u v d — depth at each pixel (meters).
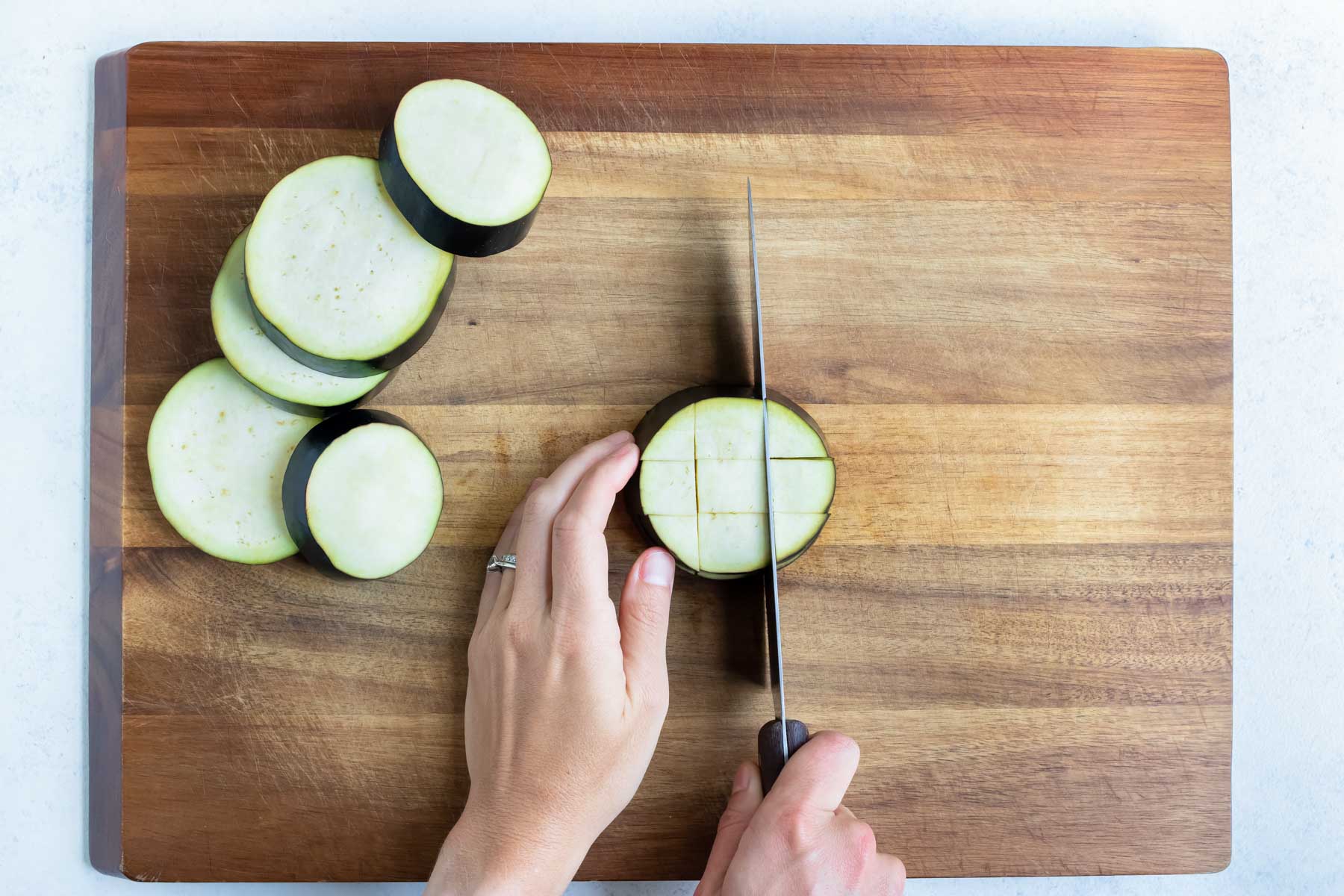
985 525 0.68
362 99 0.67
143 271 0.67
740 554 0.66
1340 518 0.71
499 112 0.64
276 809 0.67
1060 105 0.68
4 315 0.69
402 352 0.65
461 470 0.67
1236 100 0.71
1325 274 0.71
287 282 0.64
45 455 0.69
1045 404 0.68
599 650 0.62
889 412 0.68
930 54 0.68
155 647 0.67
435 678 0.67
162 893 0.69
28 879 0.69
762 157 0.68
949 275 0.68
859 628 0.68
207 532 0.66
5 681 0.69
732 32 0.71
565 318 0.68
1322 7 0.71
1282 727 0.71
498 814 0.62
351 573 0.65
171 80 0.67
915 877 0.68
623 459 0.64
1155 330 0.69
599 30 0.71
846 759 0.64
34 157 0.70
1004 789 0.68
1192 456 0.69
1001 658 0.68
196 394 0.66
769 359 0.68
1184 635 0.68
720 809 0.67
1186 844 0.68
